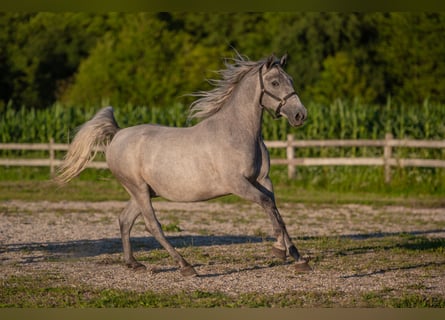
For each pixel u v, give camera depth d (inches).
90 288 317.1
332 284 323.3
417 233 490.3
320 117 896.9
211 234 480.7
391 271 350.6
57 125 1024.2
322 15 1380.4
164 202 699.4
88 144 364.5
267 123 929.5
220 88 343.3
